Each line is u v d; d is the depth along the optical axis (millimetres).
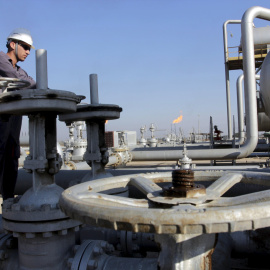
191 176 1318
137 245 2602
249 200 1220
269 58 4539
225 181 1542
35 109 1999
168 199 1240
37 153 2146
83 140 9188
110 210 997
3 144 2598
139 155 7250
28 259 2076
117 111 3016
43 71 2164
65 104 2023
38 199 2115
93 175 3068
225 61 10500
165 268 1239
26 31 2828
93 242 2186
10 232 2127
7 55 2631
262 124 6551
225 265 1990
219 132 10938
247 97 5695
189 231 924
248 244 2301
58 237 2096
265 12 5703
